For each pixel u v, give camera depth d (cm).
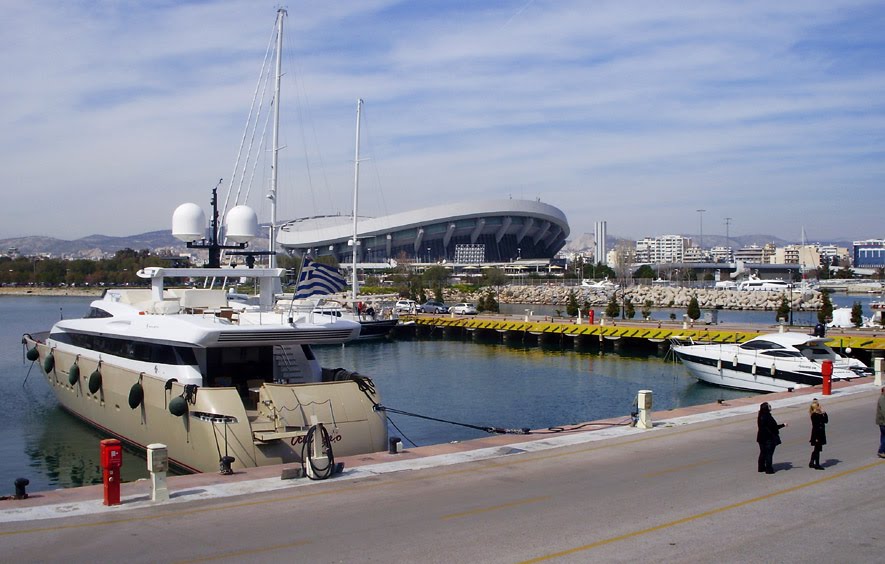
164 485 1170
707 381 3516
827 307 5509
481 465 1436
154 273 2102
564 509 1136
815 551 946
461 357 4750
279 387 1659
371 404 1744
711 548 955
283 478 1309
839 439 1700
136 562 895
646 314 6397
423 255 18400
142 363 1944
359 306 6166
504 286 11619
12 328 6512
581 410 2941
